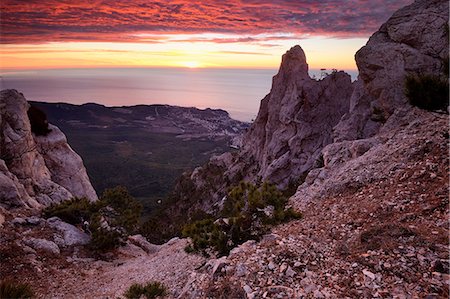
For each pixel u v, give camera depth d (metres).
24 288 8.91
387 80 19.42
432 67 17.98
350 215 10.11
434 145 11.76
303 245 8.70
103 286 13.23
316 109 43.03
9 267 13.40
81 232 19.23
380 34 21.14
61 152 31.39
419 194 9.70
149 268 14.14
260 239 10.04
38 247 15.71
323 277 7.00
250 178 53.25
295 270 7.44
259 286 7.09
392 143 13.90
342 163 16.52
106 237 18.05
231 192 11.48
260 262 7.99
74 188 30.72
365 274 6.73
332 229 9.52
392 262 6.92
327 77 44.25
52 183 26.78
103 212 21.42
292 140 42.62
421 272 6.48
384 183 11.23
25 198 21.33
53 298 11.91
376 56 19.98
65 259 15.76
